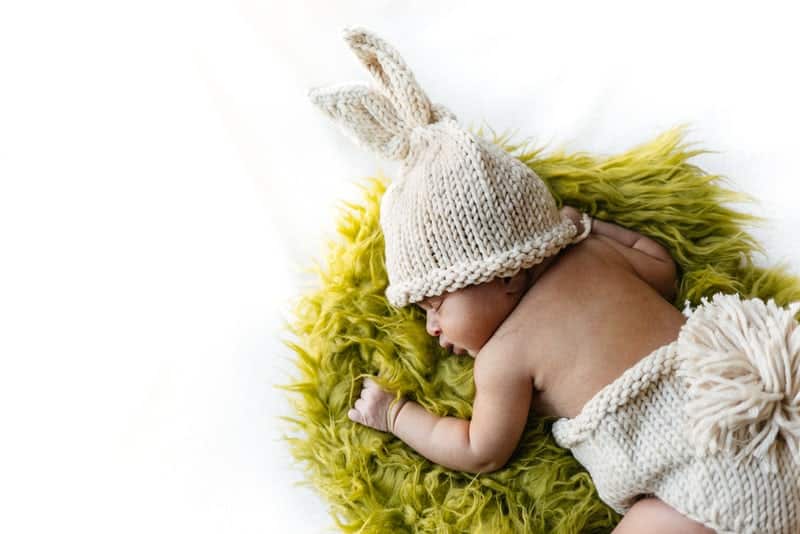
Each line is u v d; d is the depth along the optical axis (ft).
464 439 2.64
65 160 3.15
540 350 2.52
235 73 3.20
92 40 3.22
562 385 2.52
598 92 3.07
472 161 2.46
